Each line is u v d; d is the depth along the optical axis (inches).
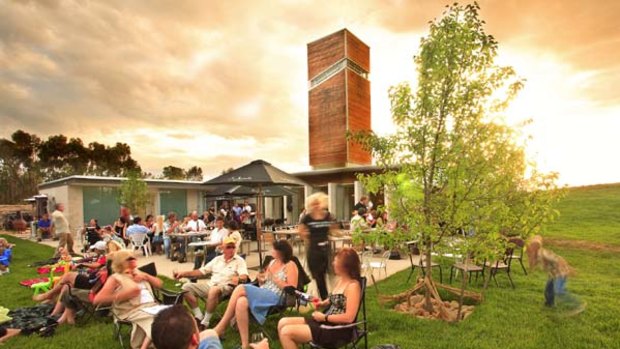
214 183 336.8
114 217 814.5
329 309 140.5
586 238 498.0
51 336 176.7
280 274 173.3
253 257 425.7
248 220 570.9
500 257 197.5
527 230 188.1
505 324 182.1
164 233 446.6
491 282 277.7
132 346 151.5
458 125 201.8
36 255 474.3
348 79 1075.3
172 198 898.7
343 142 1061.1
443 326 180.9
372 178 219.9
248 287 160.4
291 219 930.1
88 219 776.9
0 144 2107.5
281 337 127.0
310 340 126.7
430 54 201.5
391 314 199.6
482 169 190.1
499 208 186.7
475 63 196.9
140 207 732.0
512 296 233.0
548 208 184.9
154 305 161.8
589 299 220.5
